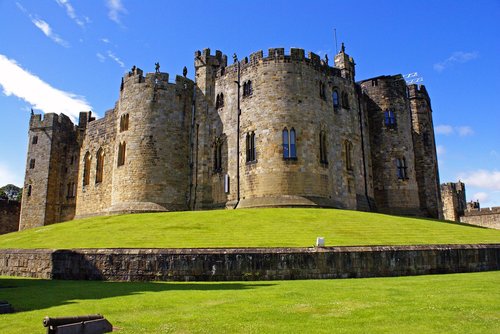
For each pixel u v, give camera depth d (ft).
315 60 146.61
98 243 82.79
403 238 83.76
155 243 78.84
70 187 207.10
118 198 152.05
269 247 67.56
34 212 202.69
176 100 158.40
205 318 36.04
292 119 136.15
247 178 138.10
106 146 186.29
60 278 71.36
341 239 80.64
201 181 151.33
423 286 53.11
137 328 33.19
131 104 156.76
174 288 55.62
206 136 155.63
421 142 177.99
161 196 148.46
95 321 32.09
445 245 75.46
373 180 164.55
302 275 65.72
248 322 34.37
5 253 81.41
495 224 210.38
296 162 132.98
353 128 156.35
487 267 78.13
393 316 35.60
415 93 183.11
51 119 210.38
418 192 173.58
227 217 108.17
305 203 128.88
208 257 65.98
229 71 153.58
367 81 174.40
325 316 36.09
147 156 150.30
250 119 141.18
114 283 62.95
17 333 32.30
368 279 63.62
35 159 209.36
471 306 39.22
